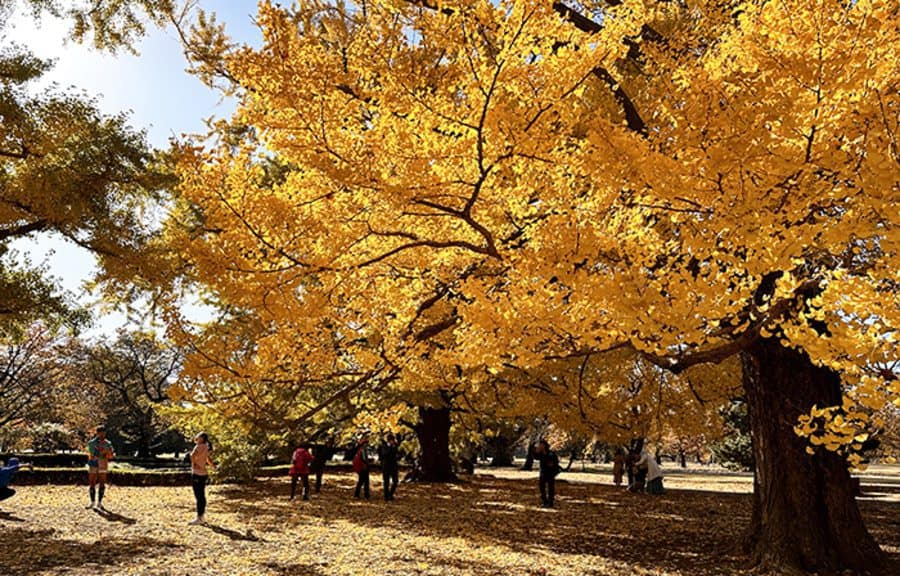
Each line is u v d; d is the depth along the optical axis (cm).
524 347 380
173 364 3466
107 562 578
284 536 752
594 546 712
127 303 993
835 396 623
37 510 924
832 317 277
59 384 2934
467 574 564
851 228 252
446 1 270
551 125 311
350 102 321
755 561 606
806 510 594
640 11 312
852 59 238
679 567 598
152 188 927
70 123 884
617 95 554
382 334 527
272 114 320
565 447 3466
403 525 862
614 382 1027
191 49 412
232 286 368
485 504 1156
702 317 311
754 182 274
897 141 239
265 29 294
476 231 430
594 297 318
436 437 1755
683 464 4619
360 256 429
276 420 545
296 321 414
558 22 292
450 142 311
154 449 4109
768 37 271
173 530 771
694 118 268
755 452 643
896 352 242
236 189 355
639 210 351
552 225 338
